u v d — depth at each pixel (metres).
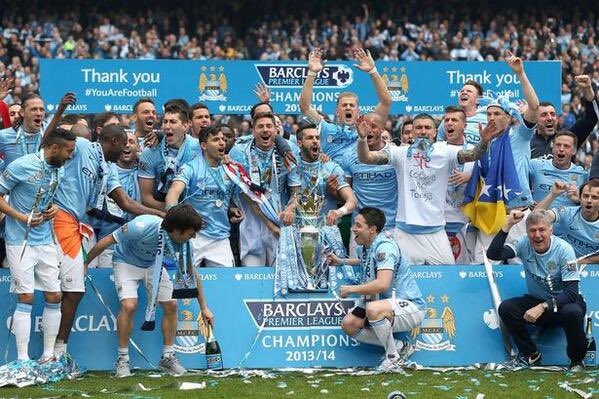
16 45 28.22
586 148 22.25
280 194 10.30
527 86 10.53
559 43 31.33
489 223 10.52
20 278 8.96
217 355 9.49
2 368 8.75
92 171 9.48
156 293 9.02
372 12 33.16
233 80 13.48
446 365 9.85
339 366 9.79
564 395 8.05
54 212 9.03
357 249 10.38
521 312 9.64
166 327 9.36
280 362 9.77
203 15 32.72
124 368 9.23
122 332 9.21
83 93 13.33
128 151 10.50
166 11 32.28
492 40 30.92
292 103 13.50
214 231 10.06
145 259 9.29
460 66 13.63
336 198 10.59
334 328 9.88
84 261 9.37
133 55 28.83
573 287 9.48
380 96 10.71
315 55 11.28
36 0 31.33
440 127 11.60
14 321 9.00
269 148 10.27
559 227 10.27
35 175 8.95
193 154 10.41
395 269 9.57
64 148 8.98
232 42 31.00
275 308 9.86
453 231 10.74
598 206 10.02
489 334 9.98
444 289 10.01
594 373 9.25
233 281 9.89
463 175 10.57
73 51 28.62
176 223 8.88
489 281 10.04
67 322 9.29
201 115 10.91
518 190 10.46
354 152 10.78
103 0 32.12
